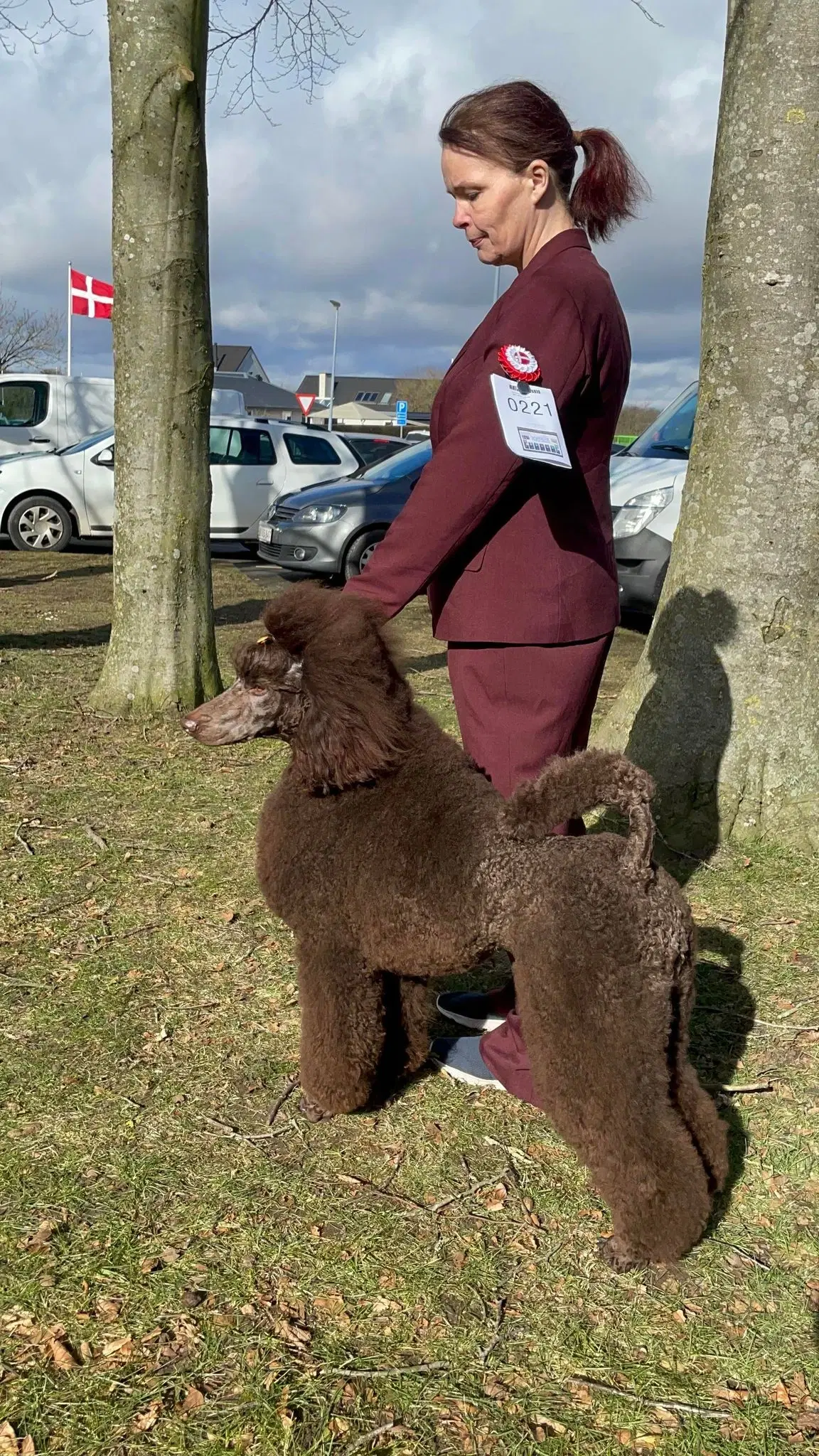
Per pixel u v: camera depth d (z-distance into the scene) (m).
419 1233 2.49
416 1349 2.16
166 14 5.37
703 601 4.78
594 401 2.54
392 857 2.42
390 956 2.50
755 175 4.34
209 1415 1.98
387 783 2.49
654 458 9.29
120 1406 1.99
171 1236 2.42
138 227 5.63
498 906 2.32
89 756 5.79
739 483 4.62
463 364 2.60
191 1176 2.62
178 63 5.41
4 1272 2.29
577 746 2.88
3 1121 2.79
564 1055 2.27
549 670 2.66
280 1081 3.04
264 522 12.19
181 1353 2.11
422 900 2.38
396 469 12.02
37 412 16.31
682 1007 2.40
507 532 2.59
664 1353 2.19
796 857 4.75
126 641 6.34
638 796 2.23
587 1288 2.35
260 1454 1.92
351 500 11.55
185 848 4.63
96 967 3.60
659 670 4.95
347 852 2.48
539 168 2.52
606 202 2.65
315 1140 2.80
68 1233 2.41
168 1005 3.39
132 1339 2.14
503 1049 2.96
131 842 4.67
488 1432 1.98
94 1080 2.98
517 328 2.41
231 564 14.69
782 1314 2.30
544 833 2.32
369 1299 2.28
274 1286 2.30
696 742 4.84
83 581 12.01
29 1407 1.97
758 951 3.92
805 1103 3.04
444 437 2.63
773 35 4.22
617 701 5.46
